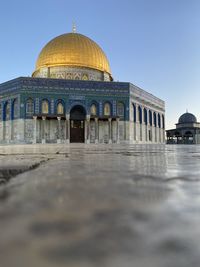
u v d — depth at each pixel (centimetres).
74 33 3731
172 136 5731
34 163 339
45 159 428
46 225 74
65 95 3216
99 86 3312
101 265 50
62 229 70
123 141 3322
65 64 3459
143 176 200
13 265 50
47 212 89
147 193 127
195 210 93
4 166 296
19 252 56
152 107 3997
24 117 3080
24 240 62
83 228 71
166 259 53
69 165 307
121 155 565
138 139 3562
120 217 83
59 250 57
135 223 76
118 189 139
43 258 53
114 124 3338
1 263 51
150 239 64
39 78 3159
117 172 228
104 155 566
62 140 3195
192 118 5669
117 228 72
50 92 3180
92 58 3569
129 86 3378
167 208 95
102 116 3288
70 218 81
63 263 51
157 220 80
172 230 70
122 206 98
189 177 193
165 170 246
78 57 3497
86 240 63
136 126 3509
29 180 179
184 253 56
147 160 399
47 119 3183
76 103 3241
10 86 3228
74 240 63
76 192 130
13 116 3189
